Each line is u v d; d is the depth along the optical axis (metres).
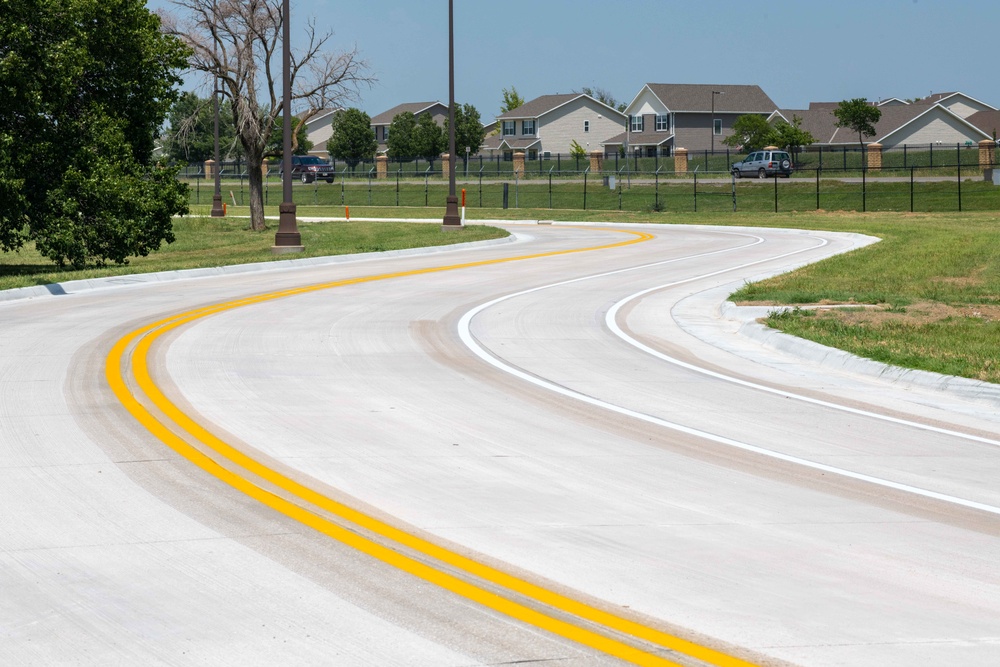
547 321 18.11
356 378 12.89
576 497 8.11
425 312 18.97
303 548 6.88
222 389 12.10
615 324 17.91
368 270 26.89
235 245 40.25
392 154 110.38
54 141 28.09
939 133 103.19
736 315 18.62
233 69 46.03
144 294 22.00
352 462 9.04
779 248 33.94
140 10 30.06
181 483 8.34
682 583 6.35
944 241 33.19
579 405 11.56
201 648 5.41
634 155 102.56
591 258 30.61
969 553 6.96
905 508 7.96
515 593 6.16
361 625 5.69
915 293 20.72
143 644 5.46
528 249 34.34
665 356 14.93
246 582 6.29
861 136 100.81
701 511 7.81
